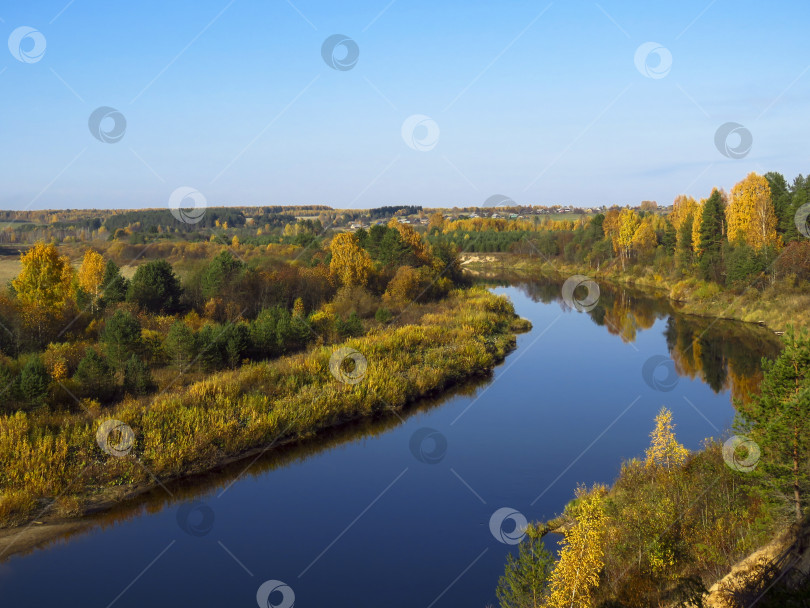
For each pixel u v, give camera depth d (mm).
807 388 16031
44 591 17391
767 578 12984
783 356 16844
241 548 19734
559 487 23625
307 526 21250
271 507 22766
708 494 18406
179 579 18031
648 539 16266
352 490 24109
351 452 28125
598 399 35188
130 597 17062
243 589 17328
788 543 13938
